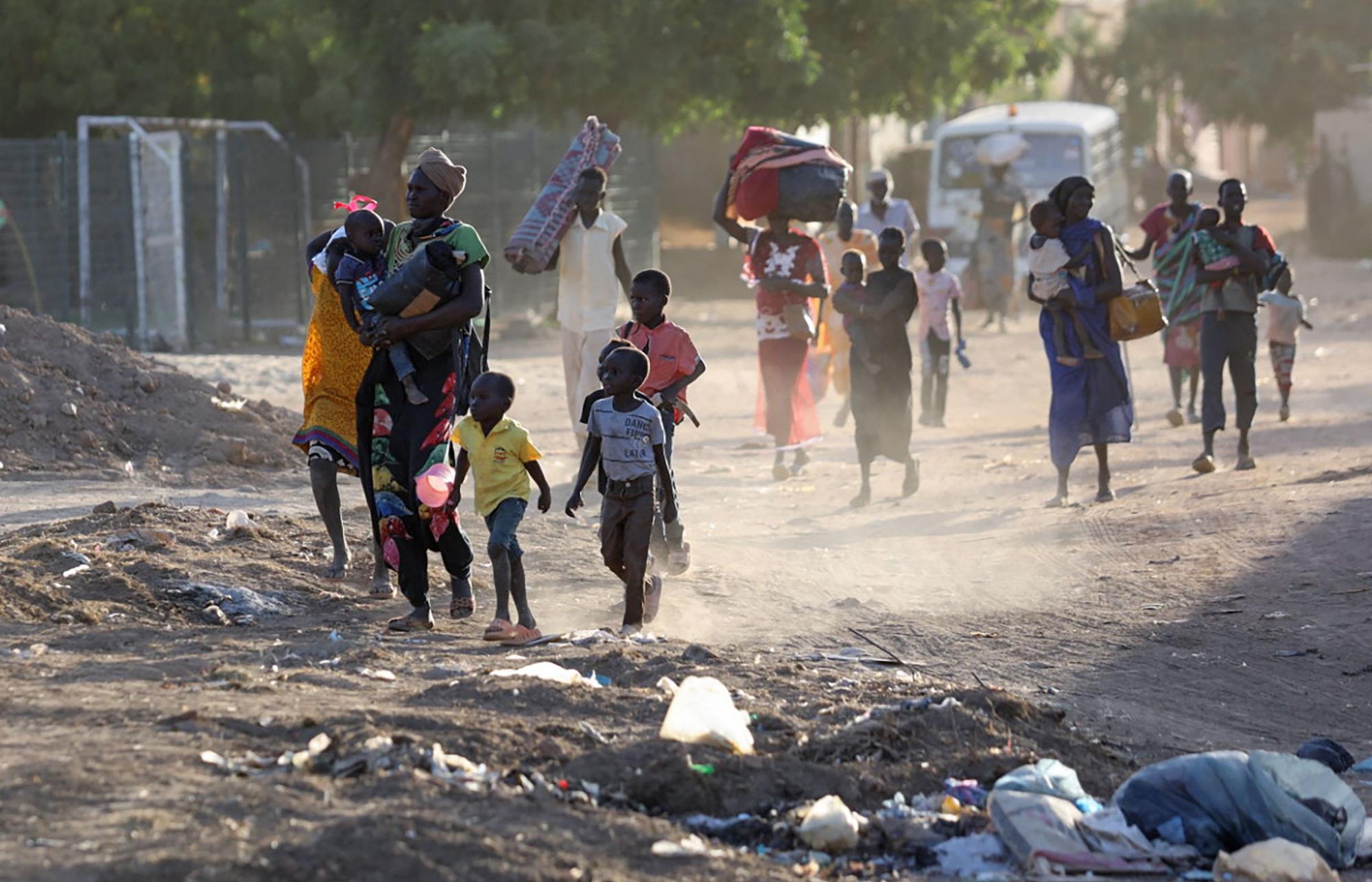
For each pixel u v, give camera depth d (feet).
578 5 126.52
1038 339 121.80
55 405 58.54
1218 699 30.27
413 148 134.82
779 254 59.47
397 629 32.96
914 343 121.60
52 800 18.90
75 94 140.97
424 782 20.08
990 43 146.92
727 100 133.80
